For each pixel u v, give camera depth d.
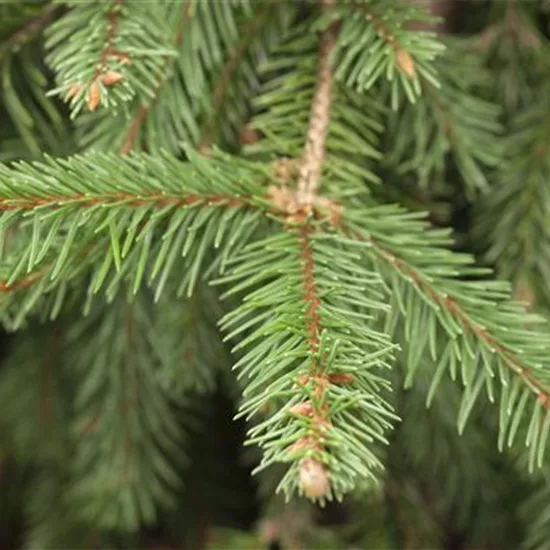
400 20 0.94
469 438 1.05
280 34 0.99
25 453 1.14
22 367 1.12
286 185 0.93
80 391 1.09
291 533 1.09
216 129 0.98
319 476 0.82
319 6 0.98
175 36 0.94
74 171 0.89
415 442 1.06
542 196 1.01
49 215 0.88
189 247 0.90
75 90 0.89
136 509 1.10
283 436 0.83
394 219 0.92
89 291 0.91
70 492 1.13
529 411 0.91
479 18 1.08
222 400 1.16
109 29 0.91
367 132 0.96
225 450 1.19
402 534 1.10
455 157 1.00
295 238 0.91
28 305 0.91
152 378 1.07
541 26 1.05
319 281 0.89
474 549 1.13
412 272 0.92
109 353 1.07
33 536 1.16
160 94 0.95
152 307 1.05
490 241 1.05
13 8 0.98
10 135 1.03
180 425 1.14
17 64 0.99
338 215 0.92
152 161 0.90
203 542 1.18
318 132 0.95
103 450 1.08
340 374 0.85
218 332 1.02
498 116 1.04
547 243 1.01
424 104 1.00
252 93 0.99
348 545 1.10
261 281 0.92
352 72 0.94
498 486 1.09
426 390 1.03
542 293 1.01
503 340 0.90
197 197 0.91
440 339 0.93
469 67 1.01
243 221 0.91
